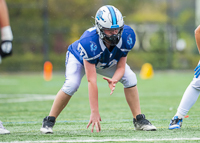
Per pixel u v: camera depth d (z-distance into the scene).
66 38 66.38
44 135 13.15
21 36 66.00
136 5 70.00
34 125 16.17
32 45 66.38
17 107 23.61
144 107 22.94
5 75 61.12
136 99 14.23
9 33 12.85
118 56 13.12
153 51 66.38
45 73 51.41
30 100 27.72
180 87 38.62
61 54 65.94
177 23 67.81
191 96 13.99
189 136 12.54
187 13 71.25
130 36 13.03
